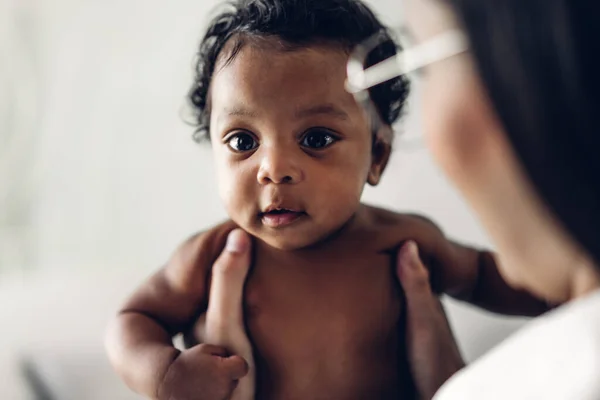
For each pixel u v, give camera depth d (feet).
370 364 2.68
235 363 2.41
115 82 4.79
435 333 2.60
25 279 4.52
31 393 3.63
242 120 2.41
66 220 4.94
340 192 2.45
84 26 4.80
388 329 2.69
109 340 2.72
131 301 2.81
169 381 2.43
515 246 1.49
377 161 2.70
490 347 3.62
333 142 2.44
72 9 4.80
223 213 4.70
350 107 2.46
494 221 1.49
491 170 1.41
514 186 1.39
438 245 2.86
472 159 1.42
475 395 1.35
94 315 3.91
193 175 4.71
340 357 2.65
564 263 1.43
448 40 1.42
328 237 2.68
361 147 2.51
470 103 1.39
